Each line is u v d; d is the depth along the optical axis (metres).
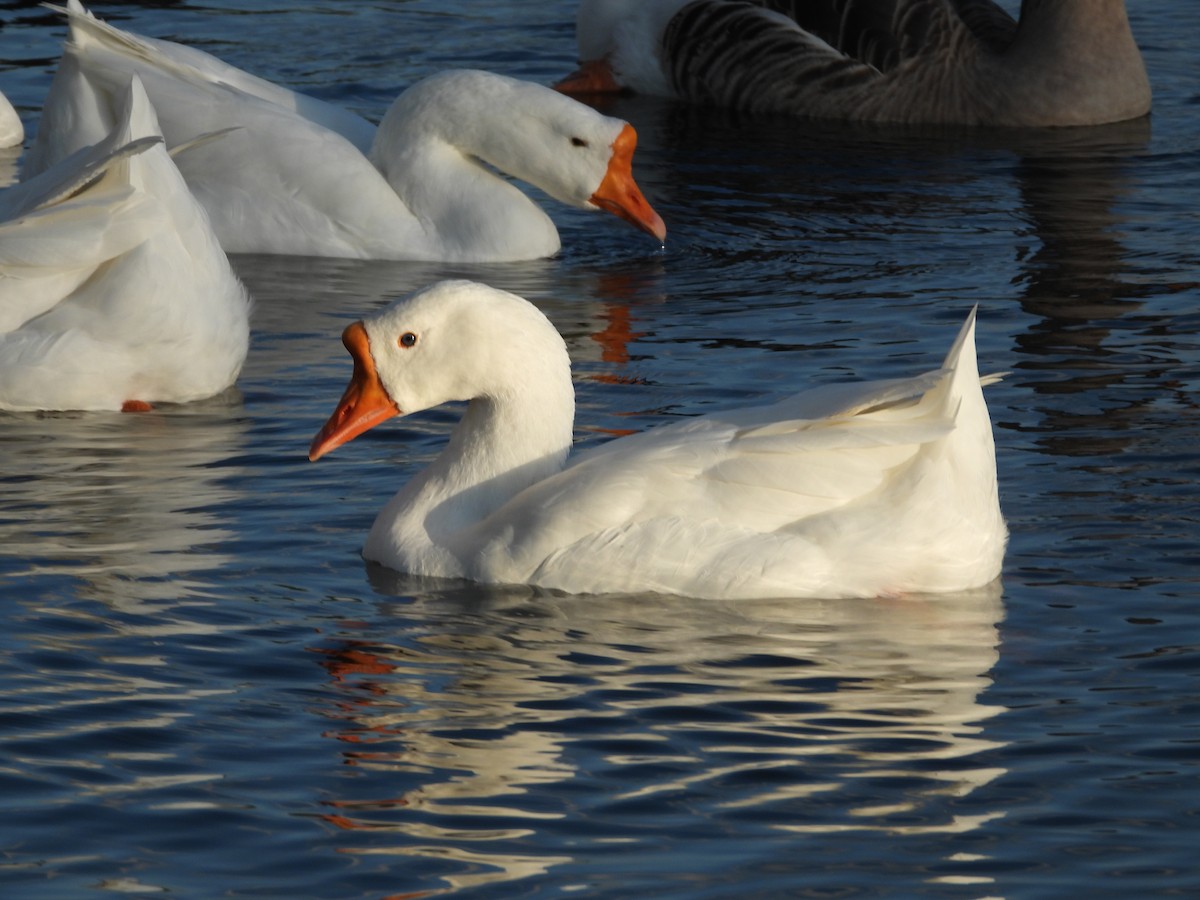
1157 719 9.72
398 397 12.35
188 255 15.18
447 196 20.17
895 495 11.44
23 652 10.47
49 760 9.26
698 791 9.02
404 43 28.36
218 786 9.06
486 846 8.52
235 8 29.75
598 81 27.88
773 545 11.40
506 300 12.24
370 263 19.84
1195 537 12.09
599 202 20.14
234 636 10.80
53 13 29.42
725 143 24.89
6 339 14.80
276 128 20.03
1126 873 8.26
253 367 16.19
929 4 26.47
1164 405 14.62
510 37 29.25
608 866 8.34
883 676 10.30
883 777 9.14
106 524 12.52
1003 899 8.07
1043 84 25.70
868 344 16.48
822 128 25.95
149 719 9.72
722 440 11.65
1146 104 26.03
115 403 15.06
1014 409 14.59
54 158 19.62
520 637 10.89
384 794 9.00
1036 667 10.39
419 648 10.71
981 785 9.06
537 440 12.25
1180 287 18.11
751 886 8.16
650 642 10.80
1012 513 12.50
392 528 12.10
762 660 10.54
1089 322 17.02
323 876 8.27
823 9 26.61
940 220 20.91
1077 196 21.89
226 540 12.31
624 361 16.16
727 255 19.83
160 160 15.27
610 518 11.56
